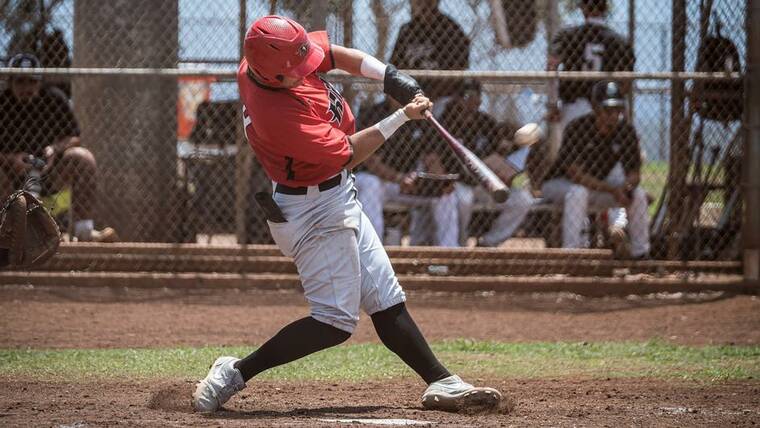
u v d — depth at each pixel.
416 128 16.53
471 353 11.84
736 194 16.88
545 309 15.25
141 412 8.04
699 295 16.22
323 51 8.06
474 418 7.93
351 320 7.95
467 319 14.38
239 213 16.45
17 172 15.79
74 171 16.30
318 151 7.46
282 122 7.43
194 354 11.33
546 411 8.33
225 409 8.30
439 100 16.77
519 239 20.36
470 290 16.25
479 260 16.48
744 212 16.27
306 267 7.94
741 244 16.45
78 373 10.13
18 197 9.23
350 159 7.62
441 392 8.20
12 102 16.08
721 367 10.86
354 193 8.09
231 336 12.87
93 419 7.66
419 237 17.09
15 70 15.44
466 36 17.22
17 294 15.52
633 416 8.13
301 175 7.73
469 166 8.02
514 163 17.16
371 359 11.24
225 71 15.75
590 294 16.30
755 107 15.96
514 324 14.05
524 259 16.48
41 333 12.85
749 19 15.84
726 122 16.70
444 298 15.94
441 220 16.58
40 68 15.96
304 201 7.80
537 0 19.86
